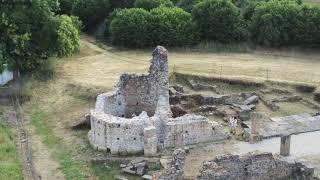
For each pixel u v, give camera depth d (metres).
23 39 56.94
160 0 73.94
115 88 47.91
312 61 62.53
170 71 58.91
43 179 38.88
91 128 43.41
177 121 41.75
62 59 64.12
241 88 55.59
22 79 57.91
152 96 46.38
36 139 45.28
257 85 55.41
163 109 42.59
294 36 65.31
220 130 42.94
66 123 47.59
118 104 46.47
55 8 62.50
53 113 50.31
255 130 42.59
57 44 59.31
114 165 40.19
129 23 68.00
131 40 68.19
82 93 53.25
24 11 58.06
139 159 40.19
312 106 51.12
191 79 57.41
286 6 66.00
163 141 41.75
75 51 64.44
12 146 43.34
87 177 38.97
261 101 52.38
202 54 65.50
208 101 51.25
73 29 61.47
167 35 66.94
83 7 77.06
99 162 40.69
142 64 62.00
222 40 67.94
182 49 66.94
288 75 57.56
